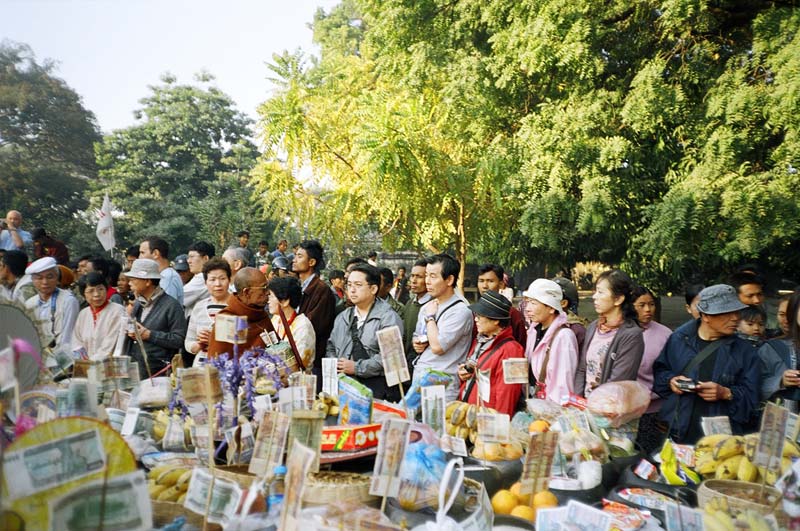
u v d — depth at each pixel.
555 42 9.71
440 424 3.03
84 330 5.57
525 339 5.32
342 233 12.06
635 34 10.34
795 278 9.87
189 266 7.73
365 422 2.91
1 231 10.98
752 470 2.69
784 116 7.88
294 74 11.32
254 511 2.01
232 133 51.19
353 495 2.28
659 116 8.87
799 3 9.11
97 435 1.52
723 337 3.76
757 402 3.64
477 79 10.78
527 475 2.48
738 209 8.02
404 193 10.30
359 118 10.84
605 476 2.90
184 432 2.91
